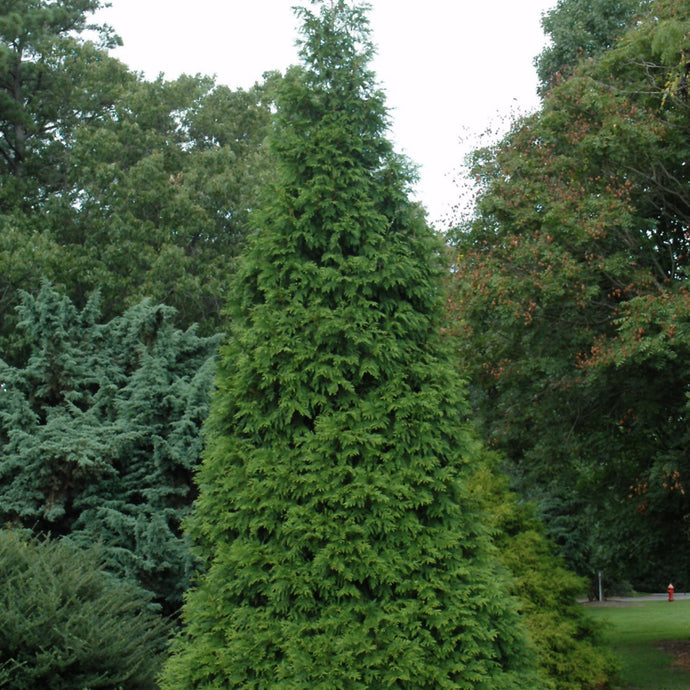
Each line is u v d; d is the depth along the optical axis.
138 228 18.84
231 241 20.81
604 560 15.09
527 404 12.48
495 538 9.21
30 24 21.39
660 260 12.36
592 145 11.05
